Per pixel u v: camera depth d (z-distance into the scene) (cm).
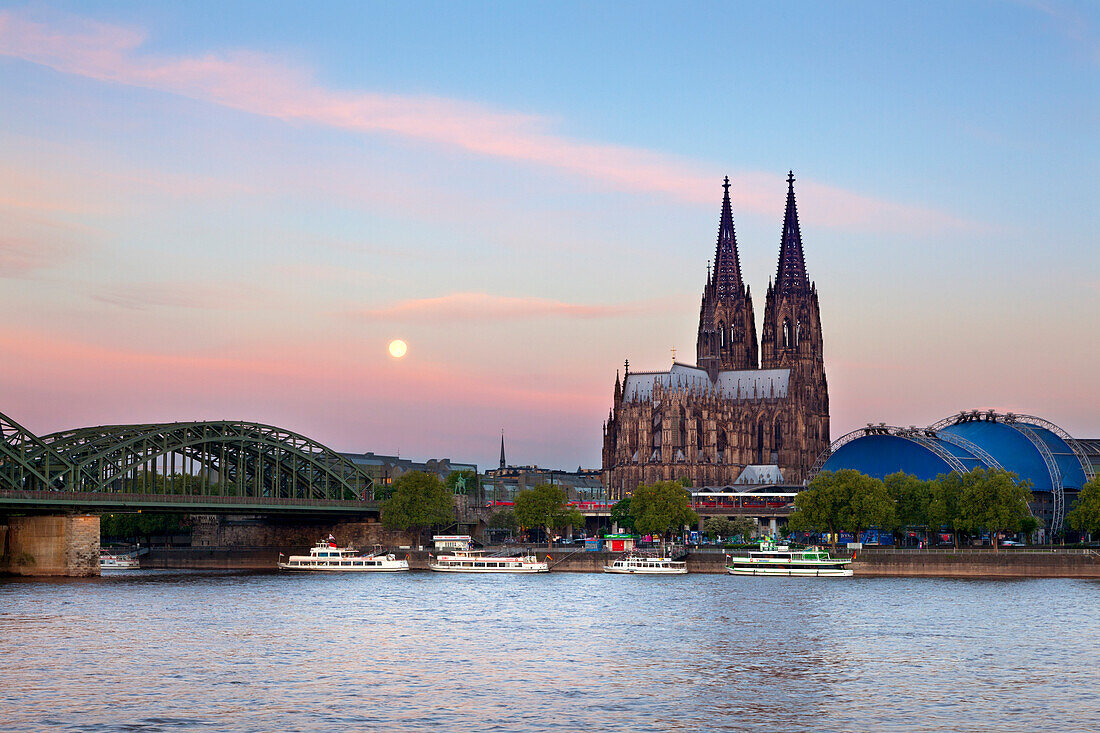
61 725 9162
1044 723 9331
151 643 12888
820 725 9269
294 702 9944
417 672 11288
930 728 9181
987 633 13738
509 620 15200
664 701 10038
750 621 14975
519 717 9481
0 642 12875
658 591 19500
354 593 19112
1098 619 14962
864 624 14588
